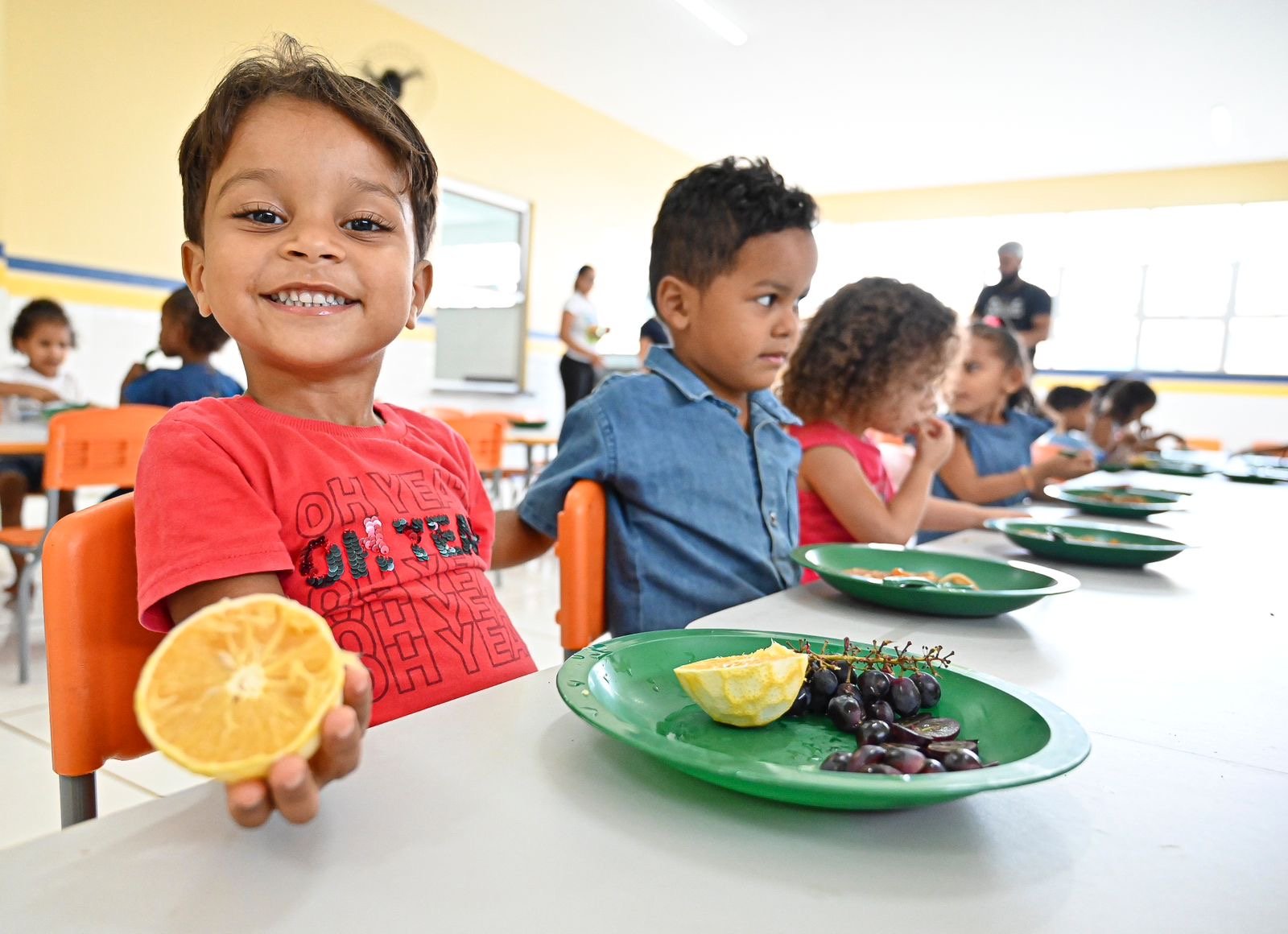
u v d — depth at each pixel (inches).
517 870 14.4
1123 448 161.0
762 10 208.5
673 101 270.8
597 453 44.4
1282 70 226.5
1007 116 276.4
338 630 28.8
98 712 23.5
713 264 46.3
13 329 143.6
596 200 282.5
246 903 13.2
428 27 217.5
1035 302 212.1
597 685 20.7
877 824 16.5
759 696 20.3
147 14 163.6
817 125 291.9
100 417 86.9
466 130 232.5
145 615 24.0
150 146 166.6
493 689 23.0
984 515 69.5
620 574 44.0
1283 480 104.3
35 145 151.3
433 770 18.0
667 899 13.7
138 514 25.5
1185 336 333.4
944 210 373.4
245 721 13.4
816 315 65.4
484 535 38.4
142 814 15.7
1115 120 274.2
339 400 32.6
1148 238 335.9
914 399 62.1
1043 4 198.8
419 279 34.7
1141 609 37.1
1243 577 45.6
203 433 27.8
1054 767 16.0
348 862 14.4
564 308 250.2
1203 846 16.3
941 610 32.8
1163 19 203.0
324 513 29.7
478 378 301.3
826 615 33.4
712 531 46.0
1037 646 30.5
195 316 107.6
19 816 58.1
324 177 28.9
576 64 241.4
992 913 13.7
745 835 15.9
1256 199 315.9
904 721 20.9
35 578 122.6
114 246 163.3
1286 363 317.1
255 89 29.2
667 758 16.2
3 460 118.8
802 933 13.0
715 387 50.1
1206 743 21.7
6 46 145.9
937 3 201.2
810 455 57.6
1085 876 15.0
